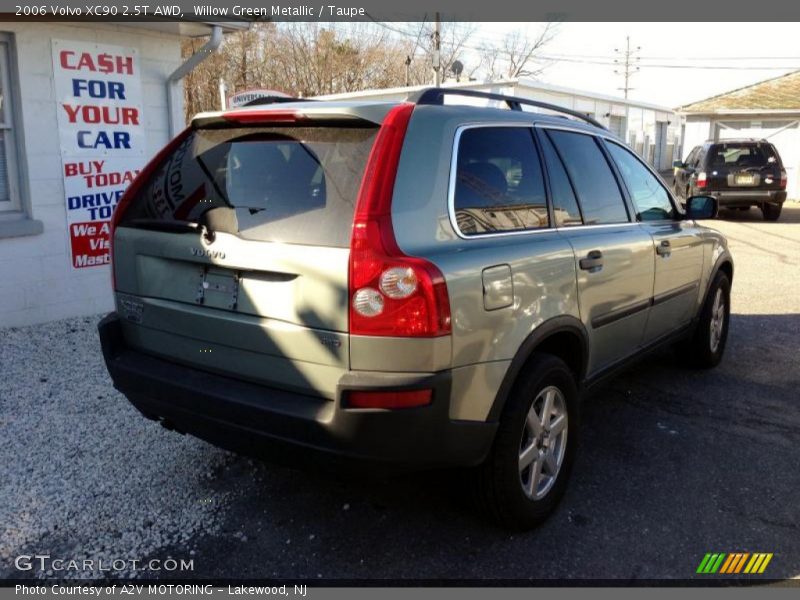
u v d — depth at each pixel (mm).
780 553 3318
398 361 2719
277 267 2861
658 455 4309
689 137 27422
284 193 3012
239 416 2990
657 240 4559
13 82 6398
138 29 7211
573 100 23500
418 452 2828
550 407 3512
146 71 7402
